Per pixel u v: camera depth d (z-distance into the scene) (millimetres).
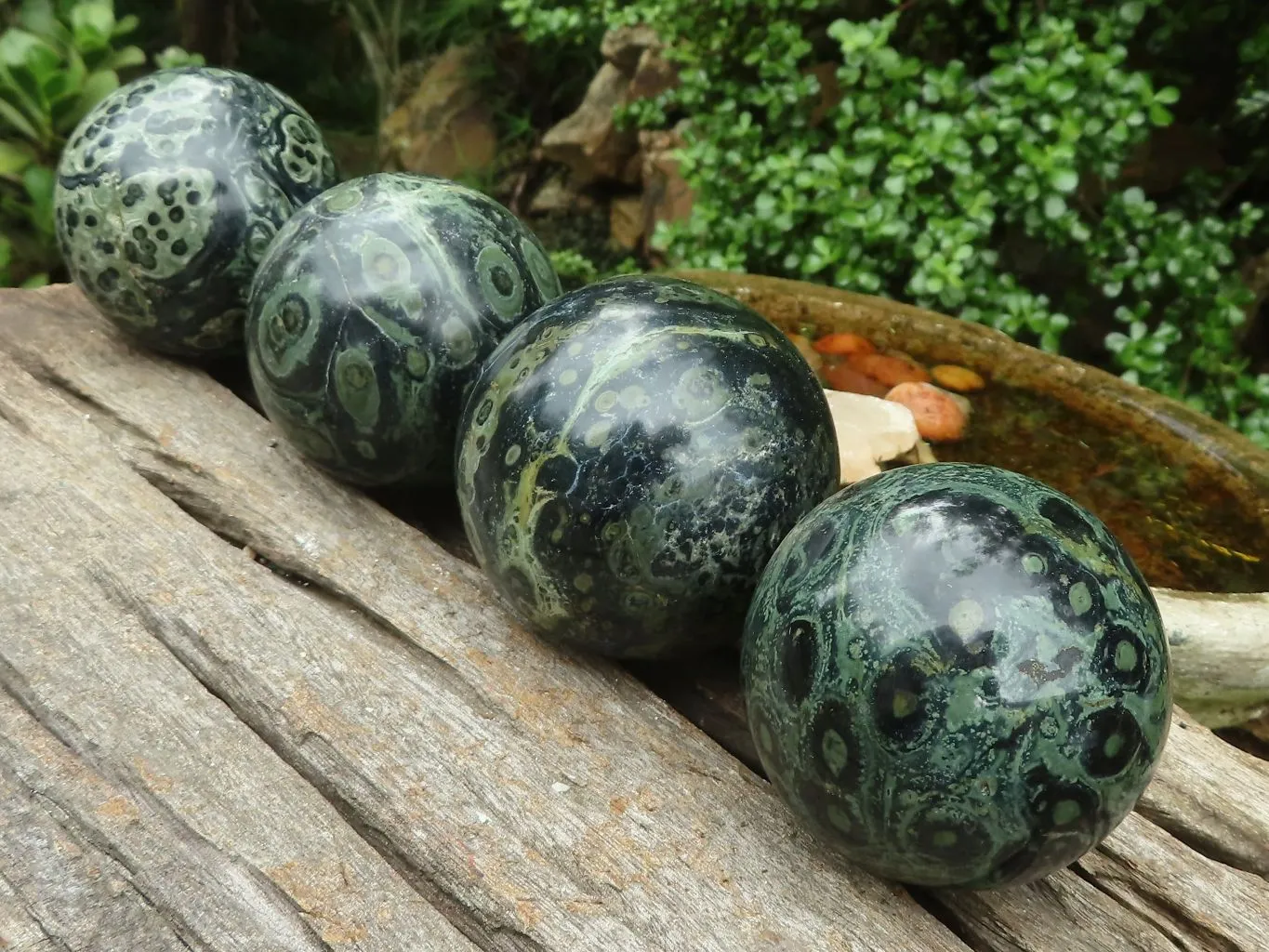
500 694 299
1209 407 589
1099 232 591
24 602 318
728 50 664
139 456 381
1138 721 218
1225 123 673
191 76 394
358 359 319
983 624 212
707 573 271
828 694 222
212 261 382
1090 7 596
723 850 264
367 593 330
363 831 271
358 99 985
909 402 449
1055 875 268
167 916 246
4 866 252
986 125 544
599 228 885
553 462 267
